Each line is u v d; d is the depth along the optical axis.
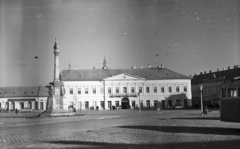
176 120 31.52
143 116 43.16
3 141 16.20
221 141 14.95
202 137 16.59
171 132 19.42
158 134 18.42
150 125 25.55
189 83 93.75
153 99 93.25
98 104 92.44
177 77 93.50
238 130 20.14
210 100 93.38
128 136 17.67
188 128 21.98
